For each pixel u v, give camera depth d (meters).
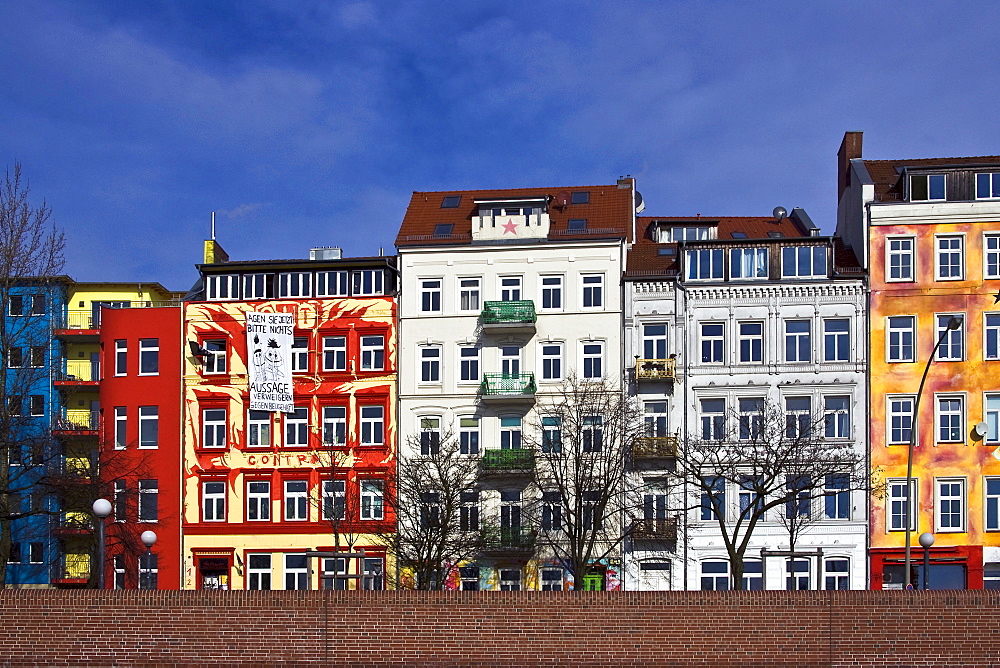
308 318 56.19
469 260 55.66
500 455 52.38
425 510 48.72
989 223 52.25
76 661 33.47
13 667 33.47
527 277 55.22
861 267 53.28
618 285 54.53
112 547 55.03
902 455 51.53
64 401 59.59
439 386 55.09
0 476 50.66
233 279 57.00
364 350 55.94
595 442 53.03
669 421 53.25
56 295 60.78
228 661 33.28
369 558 54.03
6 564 51.66
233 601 33.50
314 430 55.44
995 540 50.69
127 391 56.47
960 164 54.69
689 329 53.62
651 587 52.16
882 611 32.84
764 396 52.66
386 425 55.09
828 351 52.81
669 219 59.69
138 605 33.62
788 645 32.84
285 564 54.75
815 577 51.28
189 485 55.69
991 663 32.44
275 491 55.22
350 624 33.31
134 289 62.16
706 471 52.19
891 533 51.12
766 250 53.88
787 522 51.03
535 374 54.66
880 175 57.06
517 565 52.91
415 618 33.25
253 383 55.53
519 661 33.00
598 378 54.12
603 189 59.44
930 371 51.81
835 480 51.53
